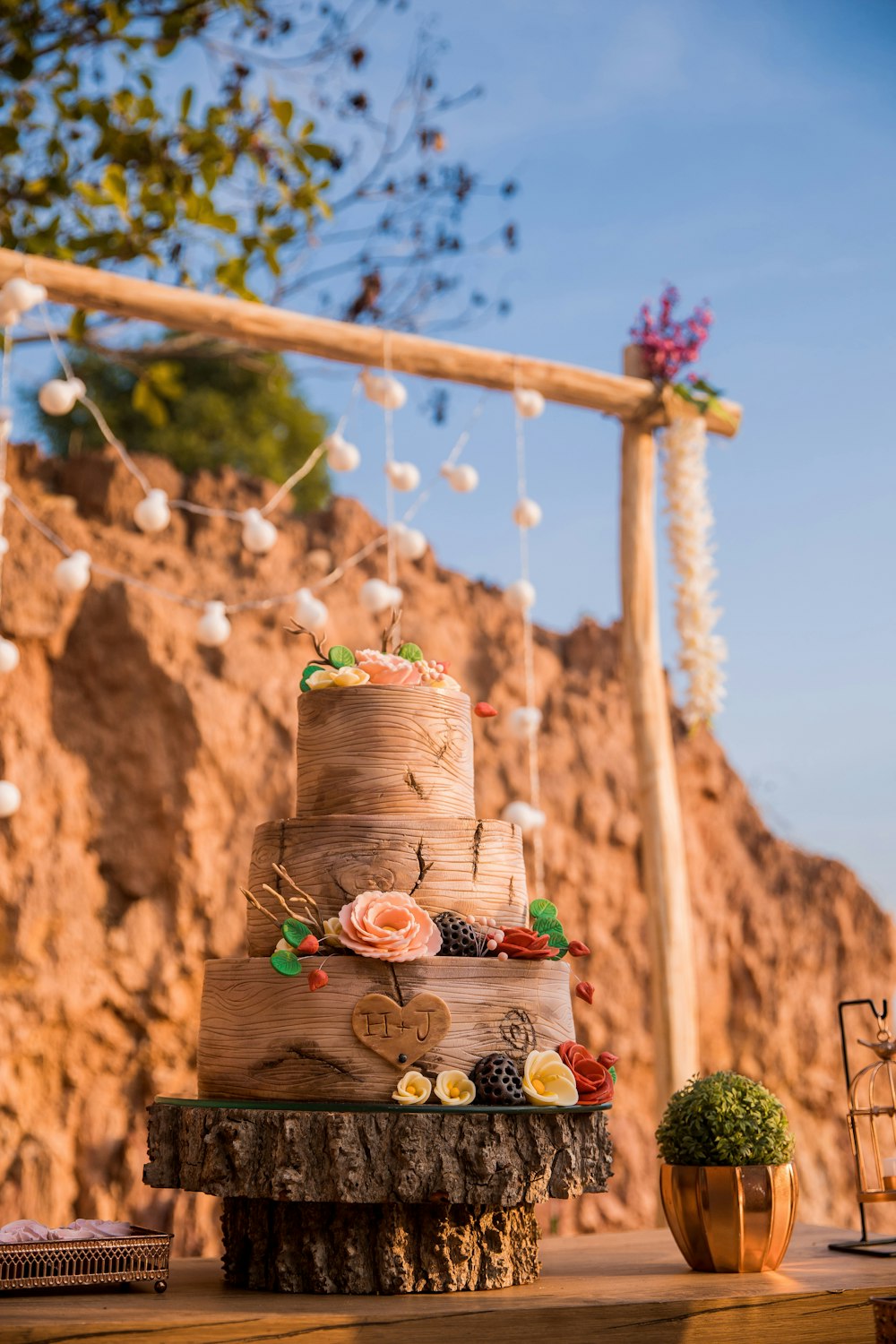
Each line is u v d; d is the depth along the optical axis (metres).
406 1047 2.69
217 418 9.28
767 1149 3.07
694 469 4.89
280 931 2.88
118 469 5.71
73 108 5.28
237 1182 2.67
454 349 4.58
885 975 6.40
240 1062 2.80
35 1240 2.76
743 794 6.52
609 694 6.37
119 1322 2.43
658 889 4.66
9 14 5.39
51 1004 4.86
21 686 5.15
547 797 5.94
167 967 5.07
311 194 5.49
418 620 6.03
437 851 2.88
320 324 4.38
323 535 6.09
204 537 5.76
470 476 4.57
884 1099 6.18
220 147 5.38
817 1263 3.20
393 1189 2.62
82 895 5.02
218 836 5.27
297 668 5.64
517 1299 2.69
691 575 4.84
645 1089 5.77
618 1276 3.03
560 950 3.08
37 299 3.84
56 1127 4.81
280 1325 2.48
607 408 4.85
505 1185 2.66
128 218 4.64
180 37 5.61
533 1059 2.78
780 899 6.34
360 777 2.96
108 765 5.21
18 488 5.50
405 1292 2.73
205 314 4.21
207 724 5.32
